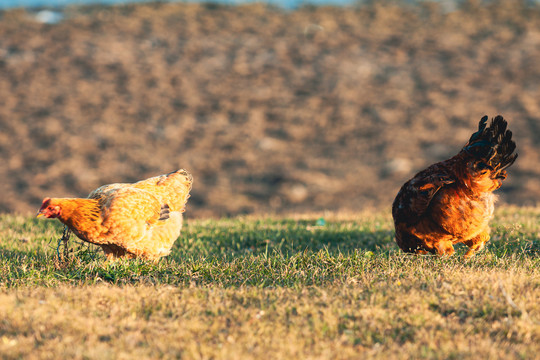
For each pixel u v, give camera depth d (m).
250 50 83.88
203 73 76.38
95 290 8.91
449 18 96.06
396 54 82.25
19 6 96.12
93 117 62.81
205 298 8.64
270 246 14.37
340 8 102.69
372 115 65.12
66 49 80.44
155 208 11.00
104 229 10.32
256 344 7.02
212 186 47.88
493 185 9.85
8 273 10.07
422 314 7.77
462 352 6.69
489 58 79.38
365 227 16.25
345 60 80.50
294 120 64.12
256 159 54.66
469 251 10.99
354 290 8.79
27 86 69.31
